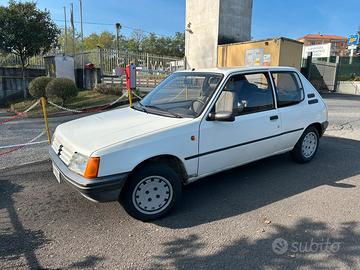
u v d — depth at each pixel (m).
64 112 11.12
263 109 4.34
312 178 4.62
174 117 3.77
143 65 18.66
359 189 4.22
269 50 15.17
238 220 3.42
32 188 4.28
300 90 4.98
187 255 2.82
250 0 20.03
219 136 3.80
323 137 7.27
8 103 15.98
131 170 3.16
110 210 3.67
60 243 3.01
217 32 18.78
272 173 4.83
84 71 17.41
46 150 6.16
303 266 2.66
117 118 3.98
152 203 3.40
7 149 6.26
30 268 2.64
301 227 3.26
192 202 3.88
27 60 18.38
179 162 3.57
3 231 3.21
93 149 3.08
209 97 3.83
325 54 28.52
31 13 16.06
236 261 2.73
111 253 2.86
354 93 21.67
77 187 3.06
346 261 2.72
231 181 4.54
